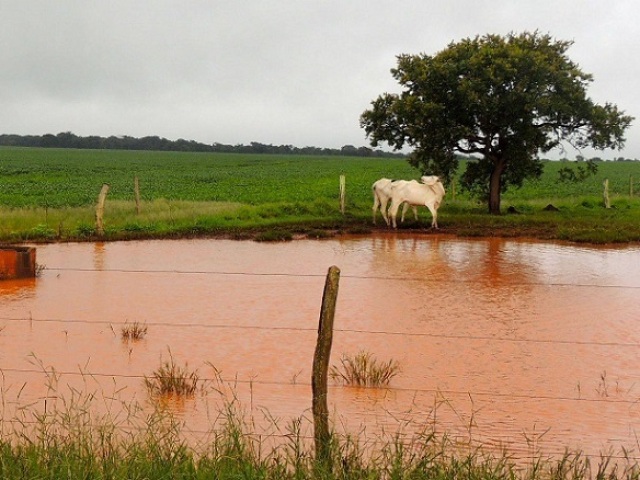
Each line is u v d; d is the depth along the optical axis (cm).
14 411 777
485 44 2858
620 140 2873
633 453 700
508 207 3175
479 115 2816
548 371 967
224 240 2294
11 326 1175
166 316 1260
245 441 641
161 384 856
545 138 2920
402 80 2861
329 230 2530
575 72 2794
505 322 1238
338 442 607
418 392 872
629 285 1584
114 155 14100
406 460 618
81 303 1357
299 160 12838
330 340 639
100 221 2281
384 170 8444
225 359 1007
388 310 1325
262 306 1350
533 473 586
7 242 2156
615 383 921
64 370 943
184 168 9181
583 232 2366
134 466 565
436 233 2486
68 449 587
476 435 741
